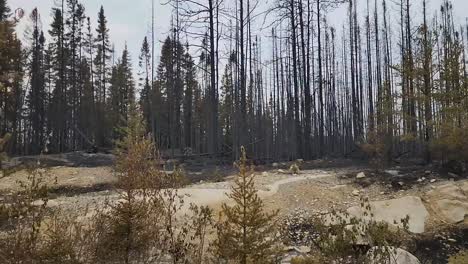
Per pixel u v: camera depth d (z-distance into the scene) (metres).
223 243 6.91
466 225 11.98
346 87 41.72
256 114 44.31
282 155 38.25
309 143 26.66
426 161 18.78
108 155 30.06
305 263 7.37
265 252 6.96
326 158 25.38
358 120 35.03
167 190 8.44
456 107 16.36
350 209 12.52
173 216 9.96
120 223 7.02
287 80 36.25
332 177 16.33
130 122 9.68
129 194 7.32
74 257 6.07
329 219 11.65
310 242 10.34
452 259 9.45
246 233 6.92
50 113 43.09
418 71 18.19
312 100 34.59
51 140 43.62
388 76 34.16
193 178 19.42
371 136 20.67
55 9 40.66
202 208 8.01
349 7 36.25
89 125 42.75
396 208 12.79
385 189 14.55
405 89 19.48
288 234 10.97
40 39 42.91
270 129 44.84
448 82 17.28
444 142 16.25
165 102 46.91
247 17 24.19
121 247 6.88
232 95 35.94
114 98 47.06
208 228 9.85
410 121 19.06
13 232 6.00
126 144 8.12
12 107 34.50
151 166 7.88
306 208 12.70
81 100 42.69
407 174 16.08
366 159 22.67
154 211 7.72
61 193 16.19
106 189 16.84
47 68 42.56
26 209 6.43
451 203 12.91
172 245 7.50
